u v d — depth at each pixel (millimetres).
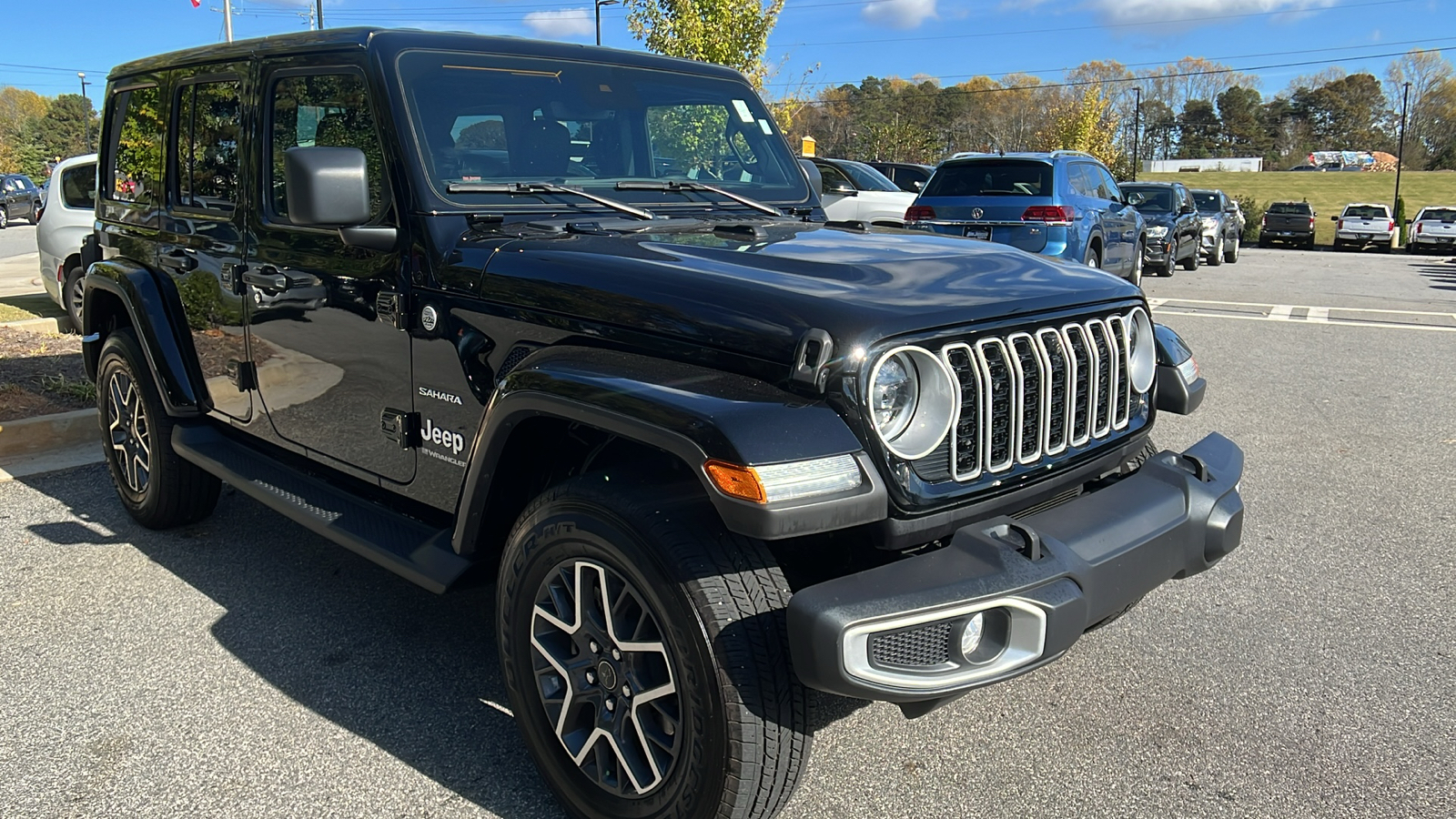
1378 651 3406
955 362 2240
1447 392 7465
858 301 2186
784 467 1940
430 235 2812
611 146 3369
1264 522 4645
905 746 2848
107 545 4305
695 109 3643
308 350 3309
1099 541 2258
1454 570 4086
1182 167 104688
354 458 3232
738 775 2076
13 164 83938
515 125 3133
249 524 4578
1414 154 98562
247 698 3070
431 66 3027
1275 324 11203
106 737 2850
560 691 2449
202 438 3947
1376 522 4645
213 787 2623
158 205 4102
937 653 2043
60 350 7965
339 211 2619
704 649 2064
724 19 14406
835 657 1932
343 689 3129
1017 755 2801
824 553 2428
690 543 2117
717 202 3525
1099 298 2664
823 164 14406
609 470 2344
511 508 2676
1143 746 2846
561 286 2504
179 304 3990
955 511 2250
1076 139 45906
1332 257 28875
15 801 2553
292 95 3281
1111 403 2684
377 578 3988
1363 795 2613
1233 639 3492
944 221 11367
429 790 2623
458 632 3529
